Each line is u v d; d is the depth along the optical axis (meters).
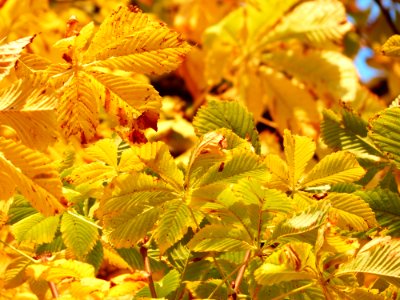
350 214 1.65
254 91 3.74
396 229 1.73
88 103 1.58
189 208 1.61
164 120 3.80
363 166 1.87
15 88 1.55
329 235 1.54
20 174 1.47
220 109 1.78
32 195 1.48
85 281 1.68
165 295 1.74
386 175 1.88
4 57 1.54
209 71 3.92
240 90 3.78
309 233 1.55
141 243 1.78
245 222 1.59
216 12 4.57
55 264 1.71
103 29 1.58
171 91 4.50
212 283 1.70
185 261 1.77
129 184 1.59
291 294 1.62
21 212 1.82
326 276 1.57
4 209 1.74
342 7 3.73
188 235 1.78
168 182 1.60
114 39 1.58
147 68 1.59
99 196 1.77
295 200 1.69
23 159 1.47
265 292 1.62
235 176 1.59
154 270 1.83
